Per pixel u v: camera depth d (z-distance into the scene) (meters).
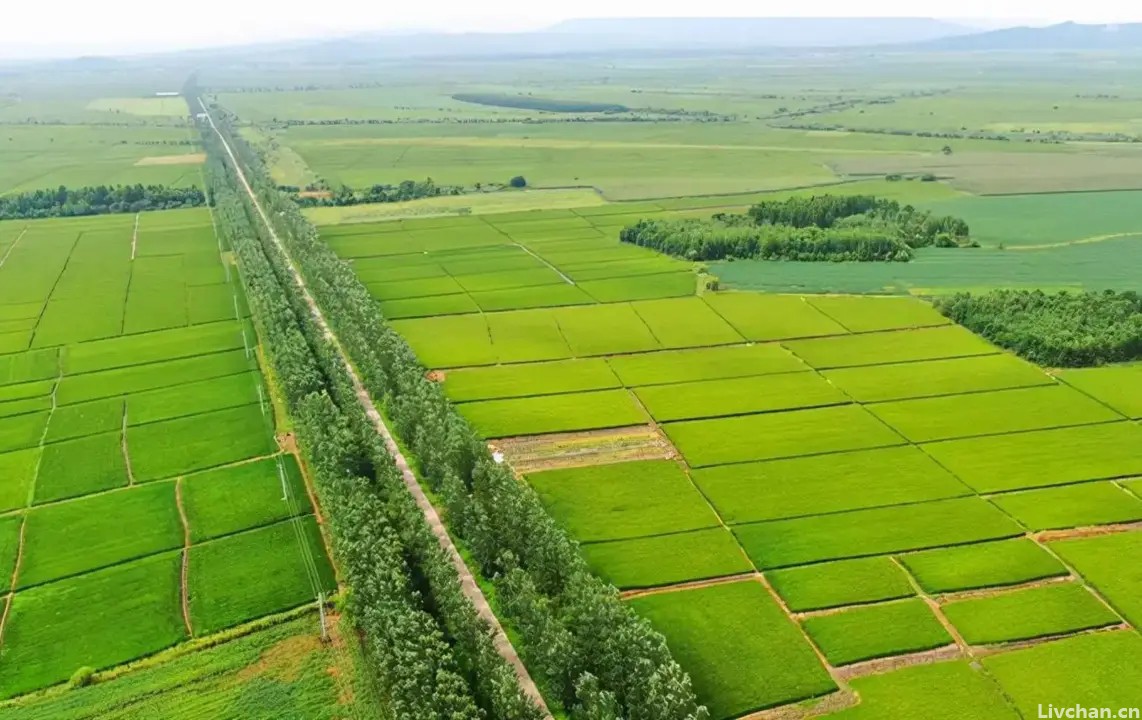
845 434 99.88
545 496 88.69
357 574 70.69
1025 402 106.62
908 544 79.56
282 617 72.75
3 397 116.19
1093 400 106.62
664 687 57.50
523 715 57.41
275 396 115.12
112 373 123.56
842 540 80.50
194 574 78.62
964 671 64.56
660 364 121.31
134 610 74.06
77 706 64.06
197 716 62.75
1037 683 63.09
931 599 72.75
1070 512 83.75
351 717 62.19
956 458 94.06
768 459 95.00
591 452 97.94
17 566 80.25
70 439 104.06
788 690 63.38
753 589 74.44
